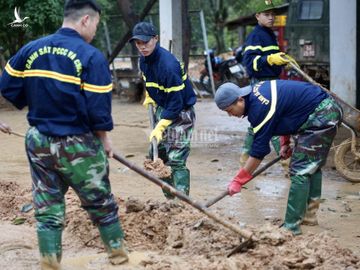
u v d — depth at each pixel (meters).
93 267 8.21
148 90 10.73
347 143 13.11
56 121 7.33
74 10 7.45
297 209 9.59
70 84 7.23
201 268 7.89
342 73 20.75
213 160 15.75
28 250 8.92
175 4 23.53
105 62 7.33
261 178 13.66
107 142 7.62
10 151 17.67
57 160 7.39
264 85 9.19
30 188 12.34
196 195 12.27
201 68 36.91
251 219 10.62
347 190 12.66
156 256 8.48
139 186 13.12
